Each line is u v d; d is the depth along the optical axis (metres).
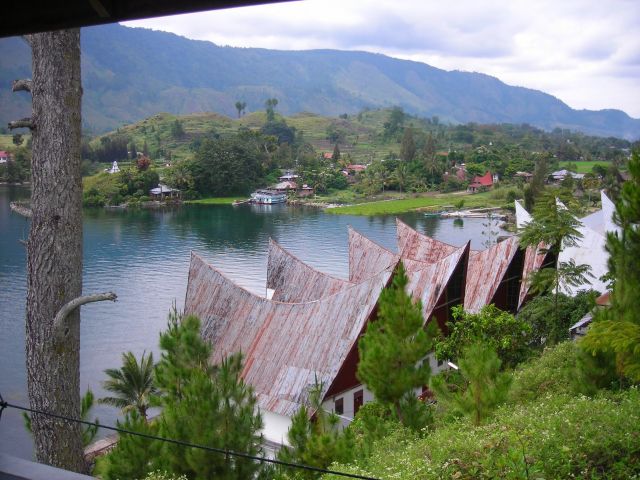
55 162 15.55
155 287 77.56
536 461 10.87
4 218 118.69
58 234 15.73
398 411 19.47
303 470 15.59
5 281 78.25
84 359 54.59
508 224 124.50
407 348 18.91
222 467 14.55
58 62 15.32
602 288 47.41
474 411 16.44
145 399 31.81
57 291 15.84
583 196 142.50
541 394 21.12
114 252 98.00
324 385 32.88
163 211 148.88
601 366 17.42
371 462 14.77
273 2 5.07
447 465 11.76
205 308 42.31
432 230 121.75
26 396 46.75
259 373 36.22
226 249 101.50
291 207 159.25
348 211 149.50
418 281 40.06
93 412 43.66
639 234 16.27
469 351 17.19
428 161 184.88
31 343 16.02
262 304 39.88
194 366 17.36
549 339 36.06
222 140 182.12
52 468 8.12
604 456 11.10
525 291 47.47
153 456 14.97
